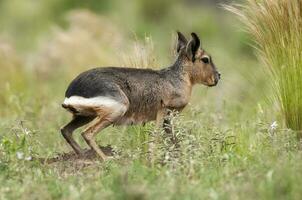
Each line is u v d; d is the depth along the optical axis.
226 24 36.31
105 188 11.30
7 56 22.69
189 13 37.91
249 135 14.59
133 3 38.34
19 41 36.72
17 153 12.58
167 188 10.91
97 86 13.77
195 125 14.07
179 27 35.28
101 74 13.91
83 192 11.07
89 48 23.28
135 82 14.17
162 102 14.45
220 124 16.22
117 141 14.77
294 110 14.27
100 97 13.71
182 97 14.66
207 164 12.42
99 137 15.39
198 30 35.22
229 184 11.14
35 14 39.78
